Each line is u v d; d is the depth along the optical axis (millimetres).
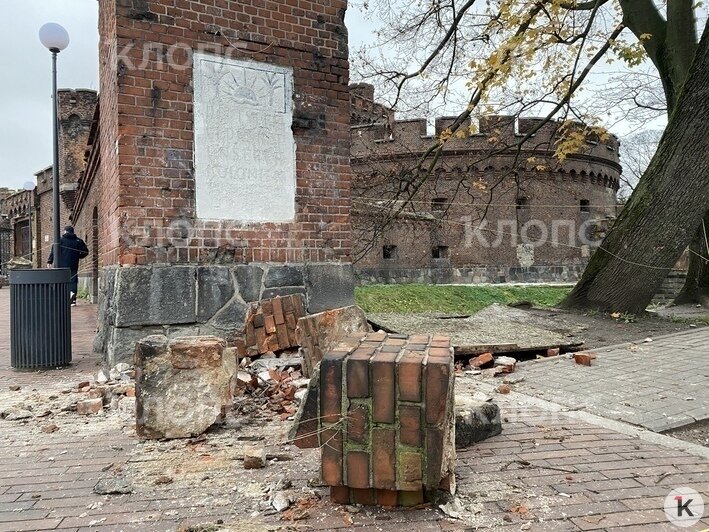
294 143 6688
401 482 2436
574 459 3182
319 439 2527
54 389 5176
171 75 5906
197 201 6047
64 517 2498
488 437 3590
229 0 6246
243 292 6250
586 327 8281
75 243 15773
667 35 11289
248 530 2314
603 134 11875
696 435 3836
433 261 24812
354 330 5512
